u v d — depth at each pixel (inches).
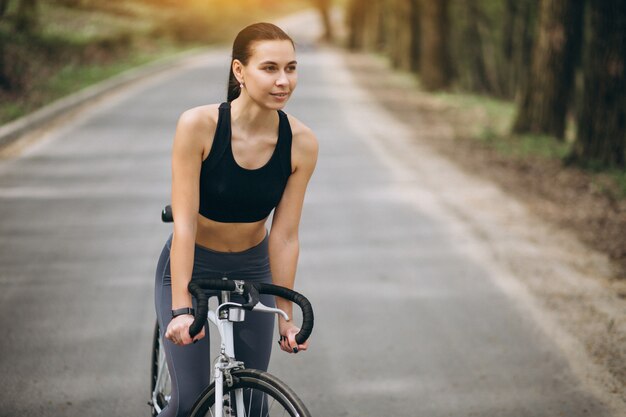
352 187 474.6
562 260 340.5
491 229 388.2
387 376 225.1
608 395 215.0
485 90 1326.3
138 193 436.8
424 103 1037.8
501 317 271.4
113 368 225.3
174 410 143.6
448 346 247.0
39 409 200.5
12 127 612.4
